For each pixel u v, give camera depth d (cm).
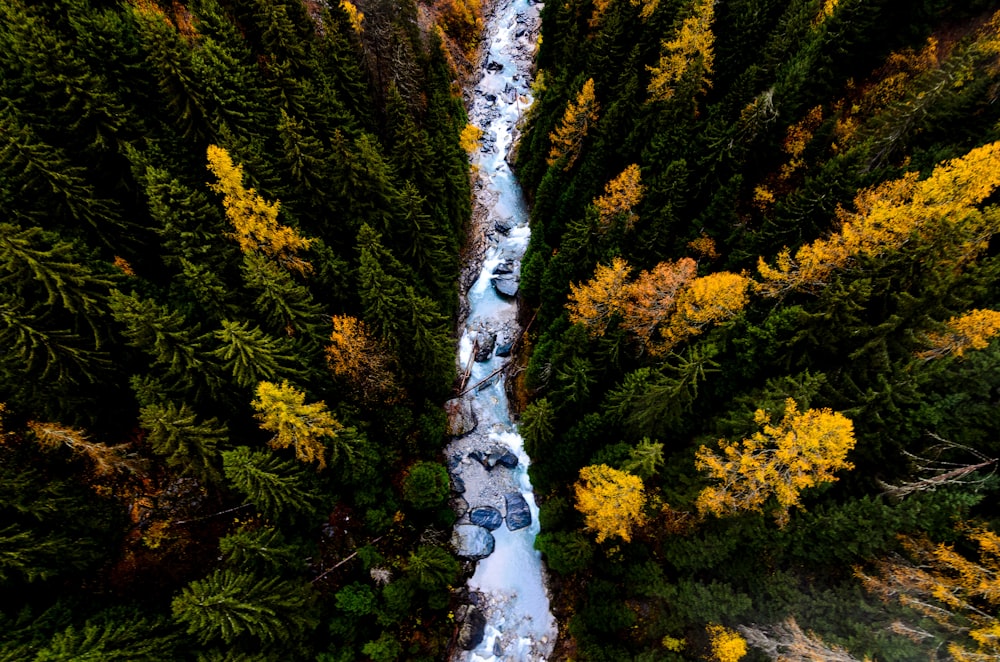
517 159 6675
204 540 3153
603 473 3228
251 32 4428
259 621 2630
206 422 2914
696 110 4362
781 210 3466
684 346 3650
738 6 4447
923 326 2636
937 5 3422
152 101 3516
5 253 2497
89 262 2883
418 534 4022
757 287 3262
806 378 2784
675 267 3750
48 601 2561
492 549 4259
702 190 4022
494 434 4912
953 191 2695
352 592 3334
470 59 7756
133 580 2870
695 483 3077
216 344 3102
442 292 4947
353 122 4462
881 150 3291
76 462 2873
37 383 2662
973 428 2366
